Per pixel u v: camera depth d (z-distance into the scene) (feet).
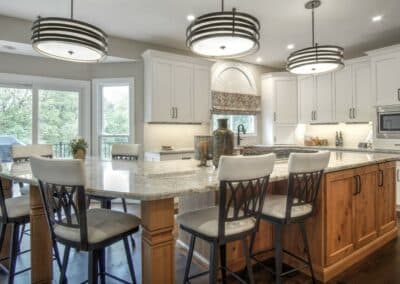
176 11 11.91
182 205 8.96
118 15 12.31
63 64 15.15
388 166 10.09
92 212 6.12
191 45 7.29
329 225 7.58
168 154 14.93
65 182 4.72
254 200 5.46
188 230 5.75
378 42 15.65
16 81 13.97
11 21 12.37
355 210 8.43
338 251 7.85
